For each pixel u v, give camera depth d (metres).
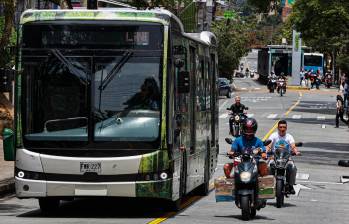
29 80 32.72
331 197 43.81
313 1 131.12
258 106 144.50
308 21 137.00
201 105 40.84
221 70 196.50
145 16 32.53
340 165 62.94
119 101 32.31
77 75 32.47
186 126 36.06
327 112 133.38
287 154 37.59
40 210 35.47
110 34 32.59
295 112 131.38
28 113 32.56
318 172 58.12
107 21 32.59
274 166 37.53
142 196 31.89
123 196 31.92
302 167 61.28
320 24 134.12
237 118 80.81
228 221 31.98
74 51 32.62
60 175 32.03
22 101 32.66
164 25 32.50
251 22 199.12
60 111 32.41
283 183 37.41
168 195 32.25
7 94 71.38
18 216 33.09
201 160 40.84
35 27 32.88
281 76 186.38
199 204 38.38
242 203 31.70
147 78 32.38
